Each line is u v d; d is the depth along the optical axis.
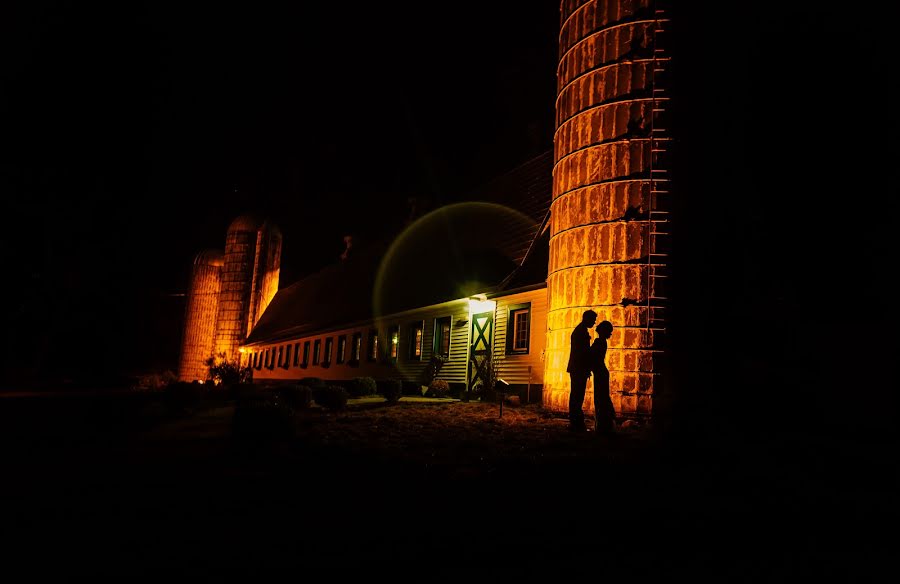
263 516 5.02
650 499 5.45
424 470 6.79
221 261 56.00
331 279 42.00
